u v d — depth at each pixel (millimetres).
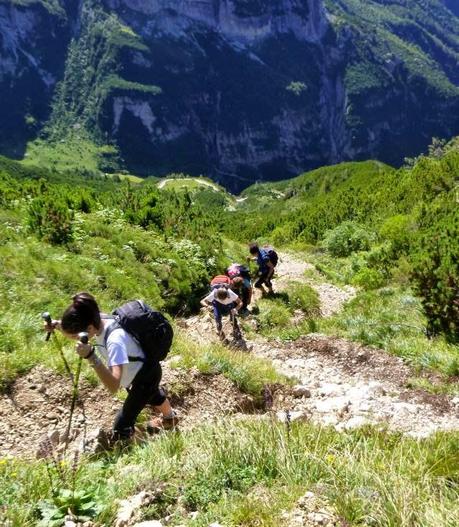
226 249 19688
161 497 3961
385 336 11336
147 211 17828
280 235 36781
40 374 6809
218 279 11789
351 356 10586
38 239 12812
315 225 33031
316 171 120750
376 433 5711
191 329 12250
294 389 8445
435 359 9625
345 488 3824
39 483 4191
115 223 16062
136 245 14484
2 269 10062
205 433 5109
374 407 7719
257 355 10992
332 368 10289
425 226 21547
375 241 24750
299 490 3824
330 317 13859
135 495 4059
